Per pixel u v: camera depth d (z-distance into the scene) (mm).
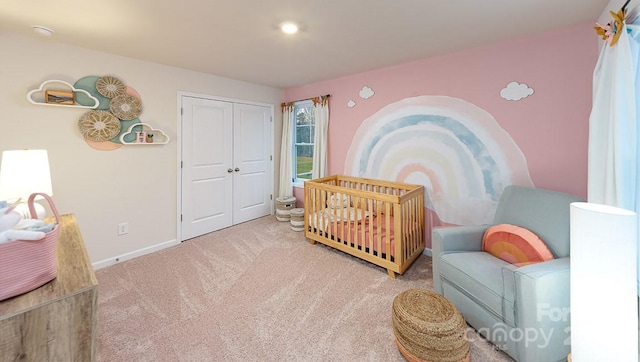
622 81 1402
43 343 840
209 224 3756
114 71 2756
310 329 1830
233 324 1880
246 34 2250
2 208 917
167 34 2246
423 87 2941
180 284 2408
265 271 2656
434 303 1631
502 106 2467
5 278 830
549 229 1825
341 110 3744
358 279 2498
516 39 2354
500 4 1781
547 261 1580
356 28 2143
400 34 2262
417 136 3020
